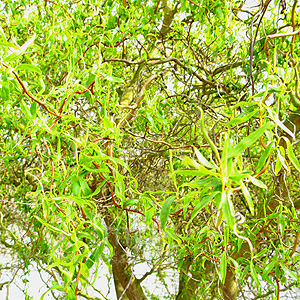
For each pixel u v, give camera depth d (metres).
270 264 0.99
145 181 2.53
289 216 1.26
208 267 2.63
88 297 3.56
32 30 2.11
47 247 1.84
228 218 0.47
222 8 1.52
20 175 2.67
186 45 2.35
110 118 0.96
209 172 0.50
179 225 2.15
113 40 1.47
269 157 0.62
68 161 1.59
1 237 3.18
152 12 1.58
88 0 1.99
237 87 2.30
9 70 0.67
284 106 2.14
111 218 2.12
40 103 0.81
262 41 1.71
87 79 0.98
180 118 2.43
